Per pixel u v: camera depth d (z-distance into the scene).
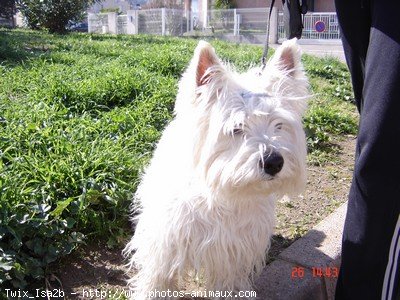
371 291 0.51
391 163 0.47
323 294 0.62
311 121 1.24
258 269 0.57
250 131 0.49
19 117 0.91
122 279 0.60
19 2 3.41
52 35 2.72
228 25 4.94
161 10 4.88
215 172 0.49
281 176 0.47
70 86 1.11
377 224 0.49
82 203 0.65
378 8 0.47
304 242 0.69
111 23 5.20
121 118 0.97
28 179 0.68
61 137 0.80
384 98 0.46
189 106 0.52
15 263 0.54
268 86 0.53
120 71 1.31
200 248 0.51
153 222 0.53
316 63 2.21
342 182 0.94
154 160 0.60
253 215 0.52
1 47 1.62
